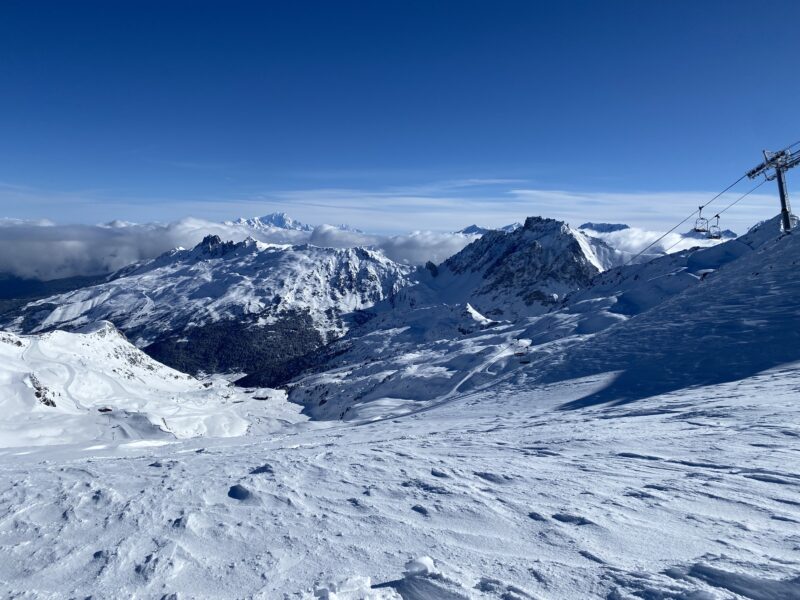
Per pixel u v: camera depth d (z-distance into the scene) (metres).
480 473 9.68
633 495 7.63
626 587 4.70
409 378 106.31
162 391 154.75
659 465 9.52
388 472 10.35
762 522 6.14
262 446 24.30
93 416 94.38
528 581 5.06
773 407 14.90
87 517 8.60
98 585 5.90
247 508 8.38
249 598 5.25
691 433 12.50
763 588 4.34
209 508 8.49
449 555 5.90
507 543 6.16
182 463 13.97
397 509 7.78
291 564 6.03
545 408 32.38
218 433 109.00
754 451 9.80
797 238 52.44
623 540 5.93
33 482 12.10
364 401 107.56
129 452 29.73
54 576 6.27
